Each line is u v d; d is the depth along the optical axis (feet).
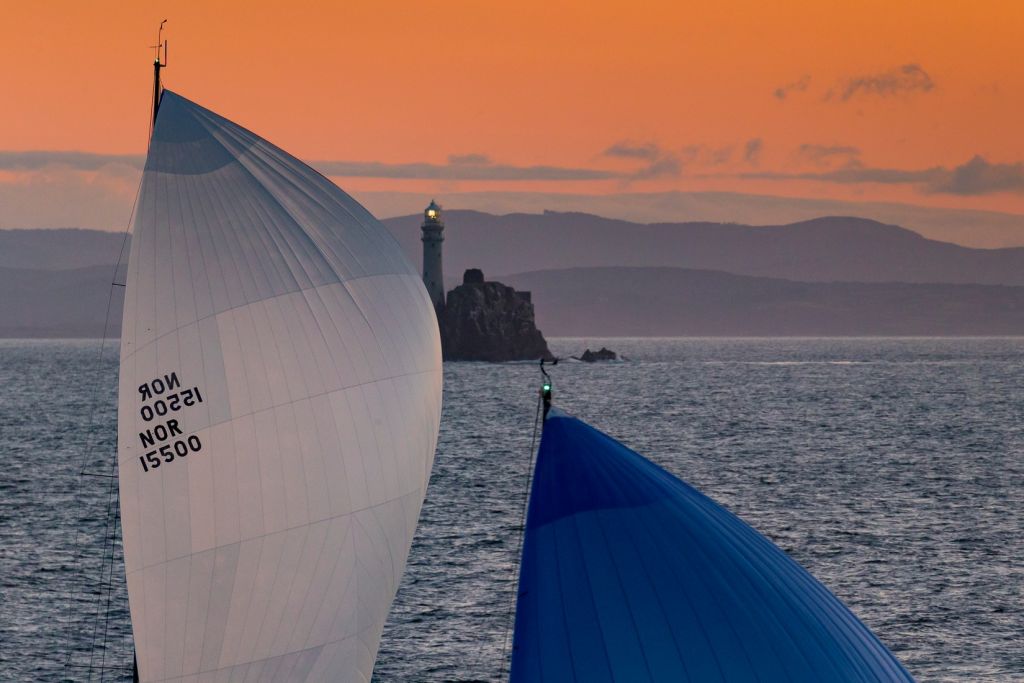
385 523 255.91
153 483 242.17
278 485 243.81
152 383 241.35
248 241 242.78
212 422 241.14
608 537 192.54
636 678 183.21
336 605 251.39
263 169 246.68
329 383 246.47
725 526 197.67
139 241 241.14
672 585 188.55
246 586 244.22
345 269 249.75
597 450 200.85
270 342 242.58
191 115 245.04
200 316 240.73
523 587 193.77
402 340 255.91
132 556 244.01
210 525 242.58
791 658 184.03
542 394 209.15
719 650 183.83
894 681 190.29
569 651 186.60
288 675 249.96
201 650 245.65
